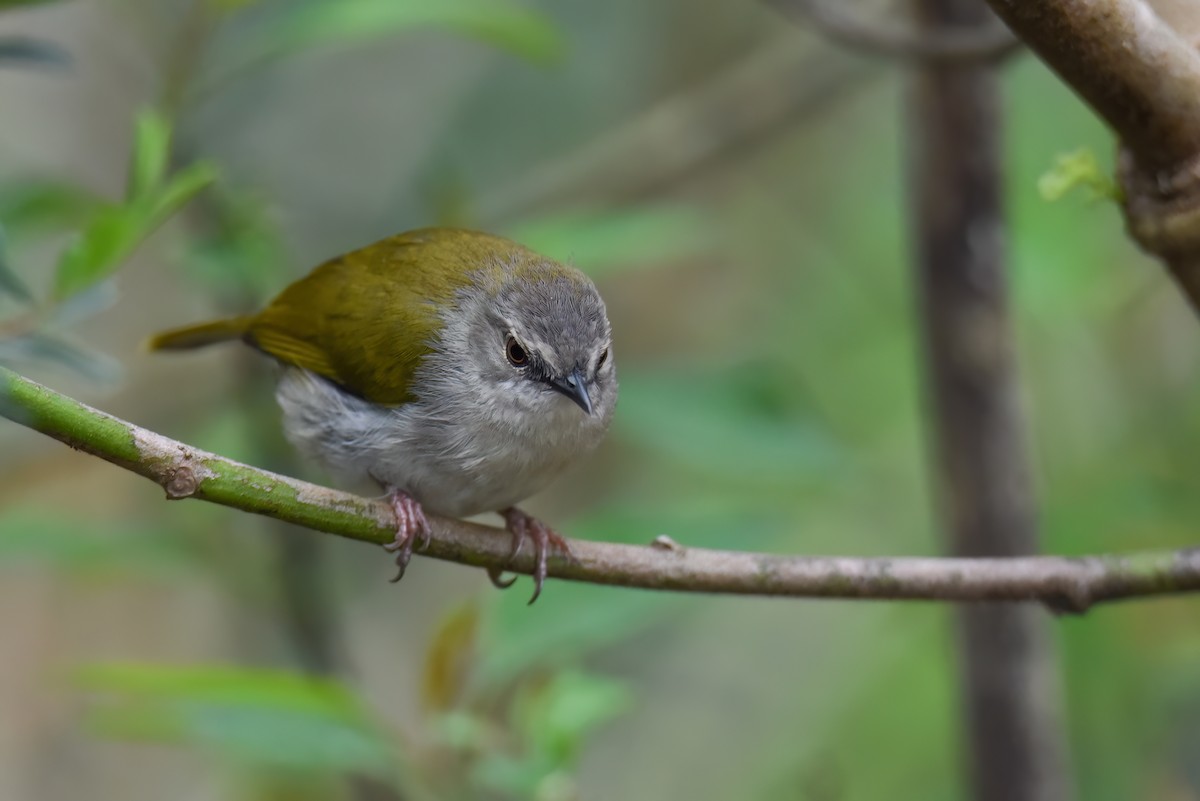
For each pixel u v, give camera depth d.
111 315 14.60
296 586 11.31
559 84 16.42
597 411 9.23
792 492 14.26
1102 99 6.01
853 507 14.31
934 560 7.28
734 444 11.05
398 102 16.36
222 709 8.54
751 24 16.55
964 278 10.42
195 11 10.46
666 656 15.02
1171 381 12.86
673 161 14.83
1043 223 11.95
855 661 14.46
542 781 8.16
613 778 14.45
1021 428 10.55
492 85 16.38
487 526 7.82
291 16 10.64
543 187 14.71
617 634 9.29
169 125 8.73
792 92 14.91
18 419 5.82
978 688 10.42
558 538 7.71
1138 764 11.69
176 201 7.66
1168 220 6.27
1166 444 12.55
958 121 10.30
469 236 9.96
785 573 7.29
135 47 14.16
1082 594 7.17
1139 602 11.98
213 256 10.75
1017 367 10.54
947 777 12.99
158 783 14.13
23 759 13.66
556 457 9.17
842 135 16.59
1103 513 11.99
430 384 9.10
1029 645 10.34
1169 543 12.02
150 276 14.77
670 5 16.61
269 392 11.68
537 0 16.44
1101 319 12.20
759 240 16.28
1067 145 14.22
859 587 7.25
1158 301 12.87
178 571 10.73
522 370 9.05
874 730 13.44
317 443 9.62
